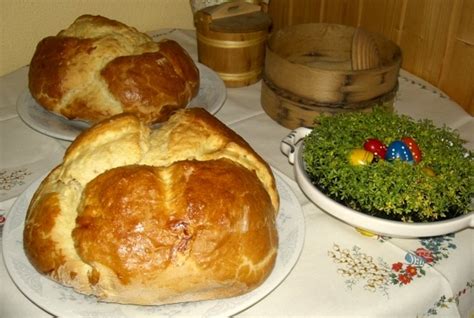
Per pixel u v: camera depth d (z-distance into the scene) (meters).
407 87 1.04
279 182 0.68
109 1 1.20
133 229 0.50
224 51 0.98
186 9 1.33
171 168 0.54
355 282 0.60
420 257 0.63
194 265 0.50
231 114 0.92
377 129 0.69
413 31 1.10
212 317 0.52
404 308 0.58
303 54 0.97
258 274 0.53
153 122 0.80
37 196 0.58
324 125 0.71
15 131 0.85
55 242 0.53
